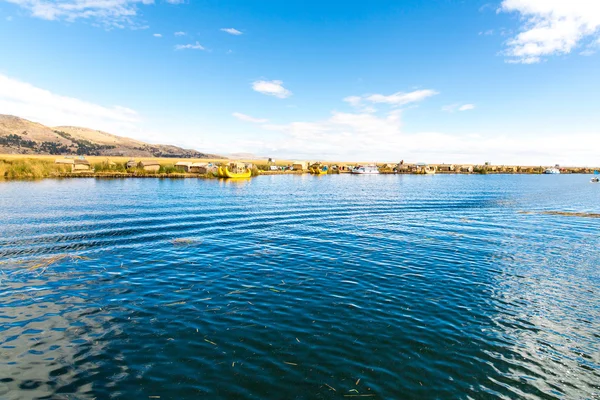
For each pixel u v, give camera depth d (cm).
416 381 838
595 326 1142
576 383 848
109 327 1062
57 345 955
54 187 5638
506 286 1498
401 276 1603
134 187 6003
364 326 1103
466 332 1082
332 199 4828
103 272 1572
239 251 1997
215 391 783
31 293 1311
